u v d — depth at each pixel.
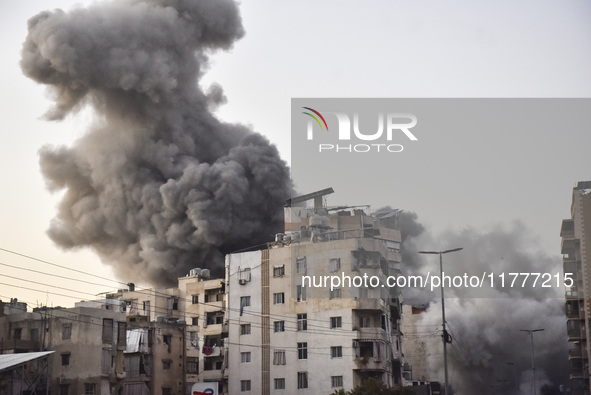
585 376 72.19
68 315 67.44
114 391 68.62
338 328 67.31
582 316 72.62
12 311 77.12
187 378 77.38
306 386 67.31
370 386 58.75
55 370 66.12
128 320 84.44
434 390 78.81
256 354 70.31
